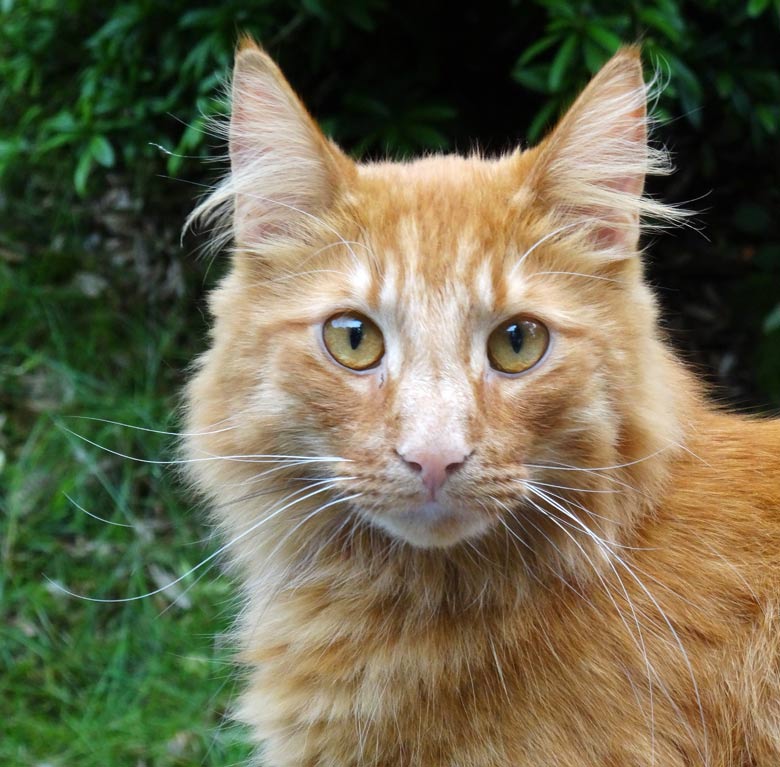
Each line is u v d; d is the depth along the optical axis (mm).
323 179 639
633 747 616
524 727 623
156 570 964
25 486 1003
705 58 991
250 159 650
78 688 907
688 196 1188
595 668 621
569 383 614
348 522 639
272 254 644
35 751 863
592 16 901
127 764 857
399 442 593
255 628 673
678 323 1153
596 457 622
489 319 613
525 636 625
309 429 620
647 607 625
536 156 634
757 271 1175
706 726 622
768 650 625
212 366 652
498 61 1108
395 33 1060
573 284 630
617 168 644
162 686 897
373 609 642
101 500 1007
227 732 856
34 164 1181
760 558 635
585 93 633
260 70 645
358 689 634
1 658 918
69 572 964
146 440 1030
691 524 639
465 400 599
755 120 1012
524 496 604
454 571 633
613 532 628
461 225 620
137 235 1178
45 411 1054
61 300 1139
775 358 1099
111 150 1010
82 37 1100
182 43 985
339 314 617
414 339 606
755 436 665
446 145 1005
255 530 653
